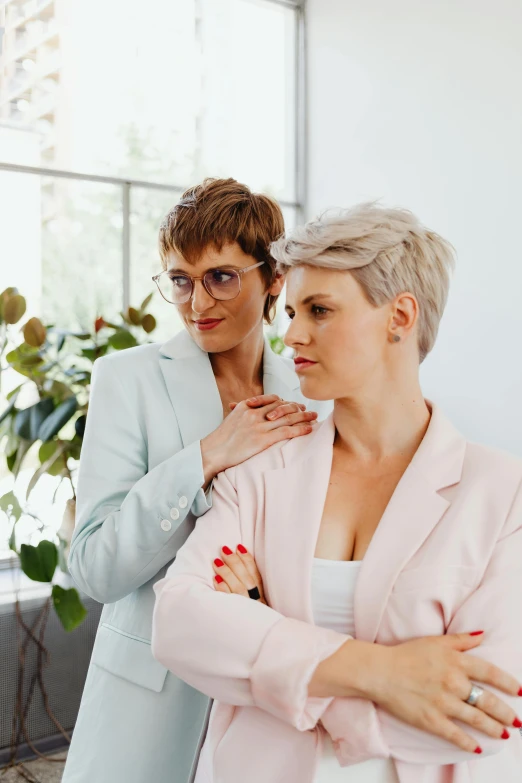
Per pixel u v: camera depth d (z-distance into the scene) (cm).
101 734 133
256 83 568
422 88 502
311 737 97
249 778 98
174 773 130
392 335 104
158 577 134
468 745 88
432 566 97
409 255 102
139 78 489
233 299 133
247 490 114
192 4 520
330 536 106
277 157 589
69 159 459
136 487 125
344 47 560
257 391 153
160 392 138
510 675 90
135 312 310
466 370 476
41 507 321
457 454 105
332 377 104
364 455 110
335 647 93
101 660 137
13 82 435
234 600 100
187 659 98
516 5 439
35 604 308
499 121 452
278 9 579
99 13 470
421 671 90
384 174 533
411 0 505
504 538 99
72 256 455
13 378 360
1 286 429
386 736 92
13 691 302
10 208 434
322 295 101
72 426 324
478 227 466
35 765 298
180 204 133
